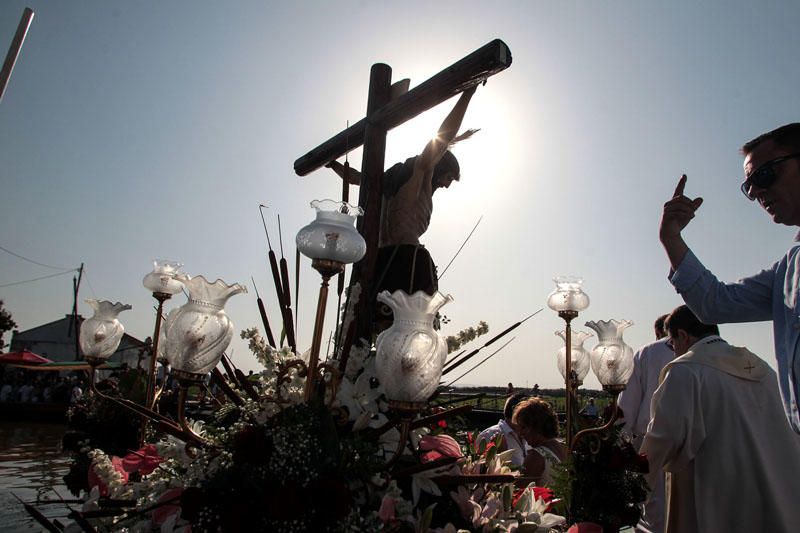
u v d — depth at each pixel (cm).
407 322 143
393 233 254
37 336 3612
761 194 191
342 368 162
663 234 226
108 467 176
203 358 142
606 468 213
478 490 178
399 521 141
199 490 125
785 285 193
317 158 301
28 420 2000
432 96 218
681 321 293
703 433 244
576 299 237
